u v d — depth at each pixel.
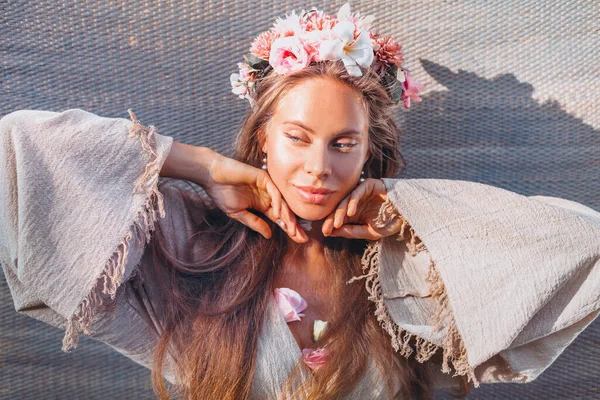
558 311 0.94
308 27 0.94
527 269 0.92
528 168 1.29
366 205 0.98
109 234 0.89
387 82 0.99
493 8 1.25
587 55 1.26
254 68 0.99
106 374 1.30
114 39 1.22
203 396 0.96
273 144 0.92
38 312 0.97
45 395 1.28
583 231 0.93
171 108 1.24
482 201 0.96
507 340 0.92
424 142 1.27
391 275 1.01
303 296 1.04
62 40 1.21
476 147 1.28
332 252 1.04
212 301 1.00
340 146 0.91
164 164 0.96
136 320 0.98
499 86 1.26
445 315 0.98
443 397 1.33
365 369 1.00
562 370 1.34
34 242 0.89
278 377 0.97
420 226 0.95
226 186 0.98
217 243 1.04
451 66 1.26
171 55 1.23
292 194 0.92
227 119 1.25
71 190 0.89
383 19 1.24
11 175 0.89
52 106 1.22
